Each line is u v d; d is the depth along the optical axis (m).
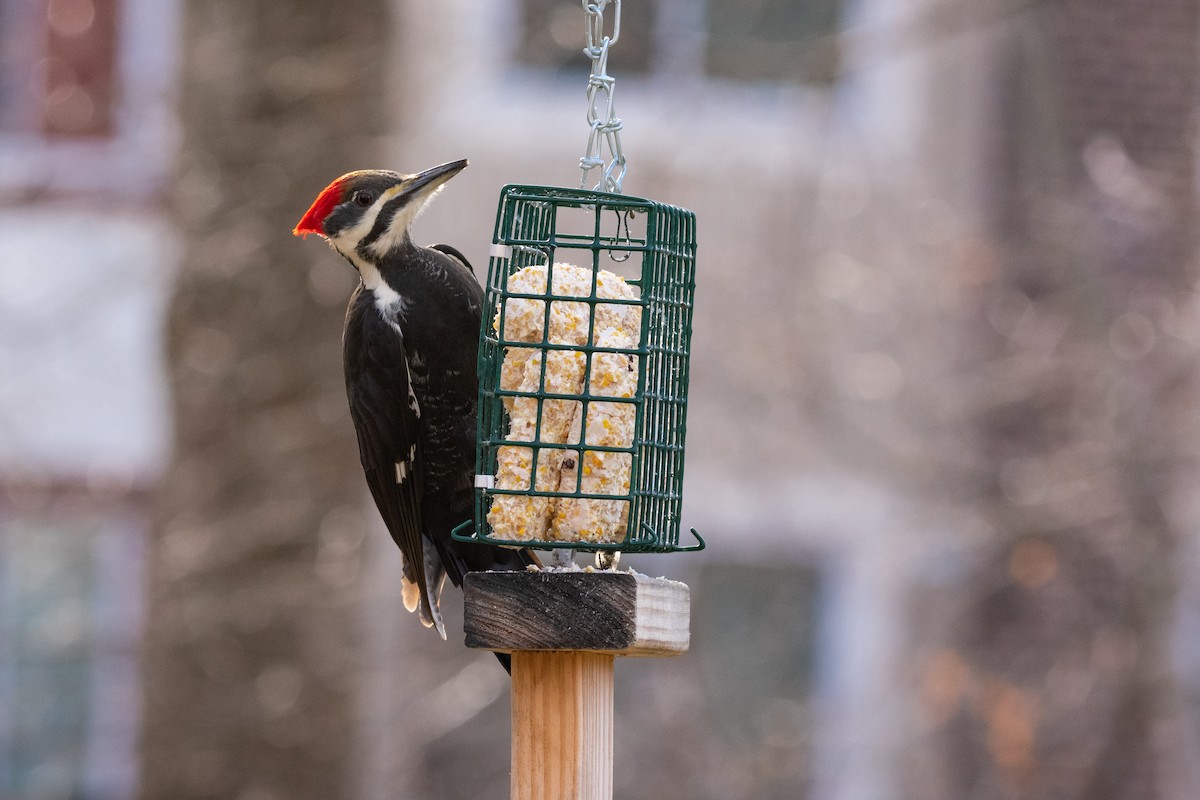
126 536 14.77
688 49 14.88
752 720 14.91
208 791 12.48
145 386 14.68
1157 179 15.24
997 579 14.59
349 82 13.01
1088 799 14.30
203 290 12.84
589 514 6.44
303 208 12.91
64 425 14.59
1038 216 14.89
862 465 14.65
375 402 7.66
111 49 15.13
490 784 14.70
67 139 14.98
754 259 14.68
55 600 14.80
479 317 7.69
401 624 13.97
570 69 14.91
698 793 14.46
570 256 14.52
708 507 14.66
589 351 6.45
